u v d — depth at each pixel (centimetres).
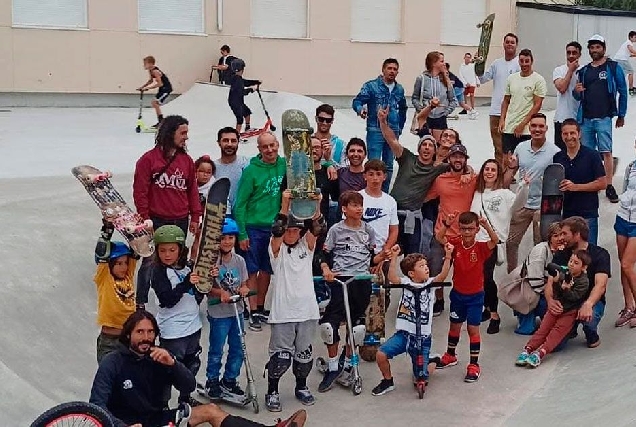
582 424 604
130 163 1399
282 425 584
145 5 2362
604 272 761
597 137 1066
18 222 939
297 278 677
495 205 854
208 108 2089
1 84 2212
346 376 727
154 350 515
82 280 866
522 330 848
